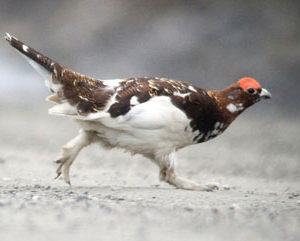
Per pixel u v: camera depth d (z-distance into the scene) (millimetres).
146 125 14828
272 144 32844
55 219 10859
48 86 15148
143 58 56562
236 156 28484
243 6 54562
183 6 57469
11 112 44469
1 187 15672
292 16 53000
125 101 14766
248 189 17875
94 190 15398
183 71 53531
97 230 10148
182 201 13844
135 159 26375
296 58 50062
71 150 15492
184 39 54969
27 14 66375
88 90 14922
